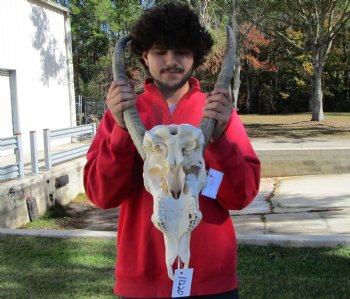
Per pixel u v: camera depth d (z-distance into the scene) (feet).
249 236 21.40
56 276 18.42
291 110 151.74
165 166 6.17
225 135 7.58
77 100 81.76
